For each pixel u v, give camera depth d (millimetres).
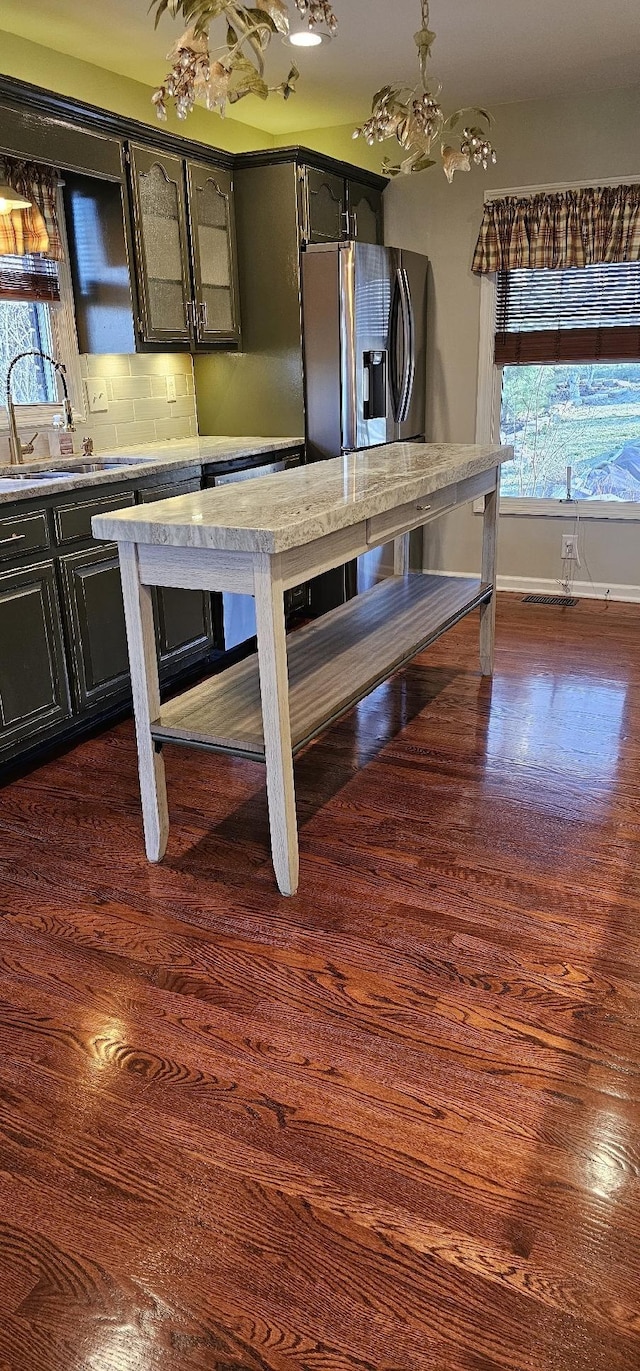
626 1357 1195
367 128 2312
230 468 3947
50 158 3160
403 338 4641
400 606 3344
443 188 4820
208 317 4160
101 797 2865
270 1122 1598
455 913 2189
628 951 2035
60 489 3014
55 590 3078
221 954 2061
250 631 4266
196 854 2498
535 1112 1606
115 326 3754
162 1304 1280
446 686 3746
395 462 3082
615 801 2730
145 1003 1908
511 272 4836
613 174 4445
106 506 3260
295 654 2777
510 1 3195
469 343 5008
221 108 1634
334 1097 1651
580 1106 1617
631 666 3928
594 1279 1300
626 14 3344
